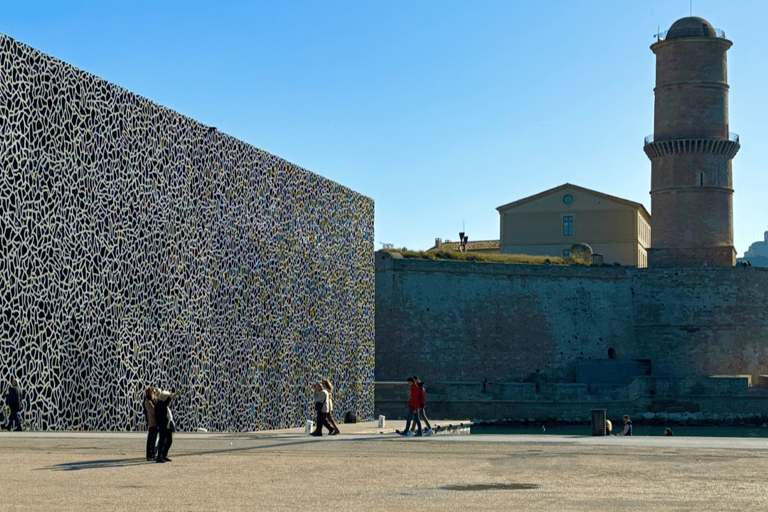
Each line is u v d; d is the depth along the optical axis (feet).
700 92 242.17
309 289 135.23
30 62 86.58
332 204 143.54
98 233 94.07
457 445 71.31
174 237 105.29
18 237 84.64
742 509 37.58
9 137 84.12
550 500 40.09
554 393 202.59
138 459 57.52
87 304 92.27
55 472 49.26
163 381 102.42
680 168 242.17
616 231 277.44
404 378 211.61
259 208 122.62
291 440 79.56
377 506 38.14
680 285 231.91
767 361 232.73
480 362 218.18
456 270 218.59
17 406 82.69
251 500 39.81
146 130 101.40
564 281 229.25
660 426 208.64
